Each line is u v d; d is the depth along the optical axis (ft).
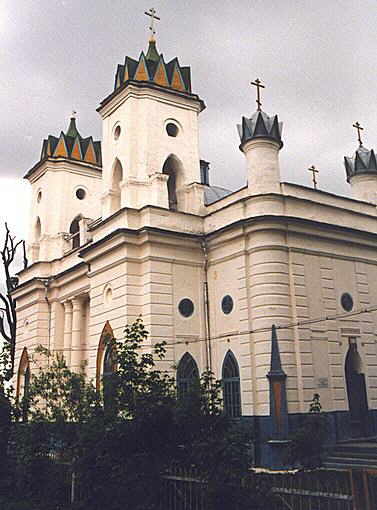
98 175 124.88
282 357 71.67
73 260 107.86
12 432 57.36
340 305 81.05
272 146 81.56
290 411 69.87
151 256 80.69
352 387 80.48
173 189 96.53
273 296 73.67
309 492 36.52
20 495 53.47
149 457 40.91
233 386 76.95
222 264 82.38
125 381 43.37
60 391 53.67
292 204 79.15
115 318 82.17
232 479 36.94
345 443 72.79
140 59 95.76
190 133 95.86
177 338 80.28
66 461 48.62
